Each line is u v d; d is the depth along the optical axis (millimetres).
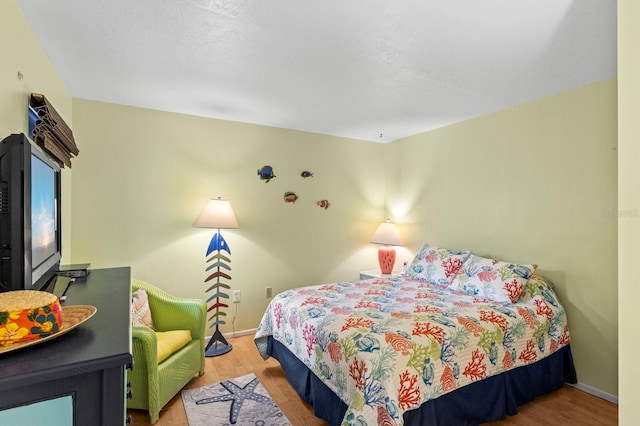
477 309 2336
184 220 3258
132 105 3014
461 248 3441
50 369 681
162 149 3154
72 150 2191
